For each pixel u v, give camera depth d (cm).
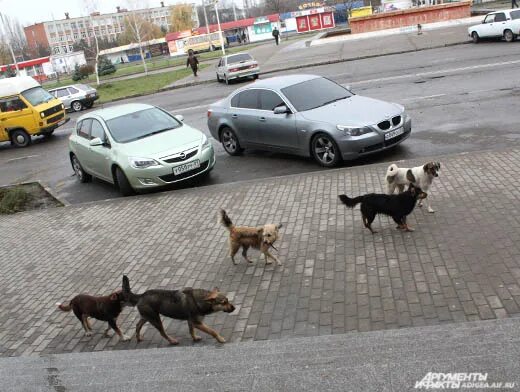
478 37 2908
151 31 9425
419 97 1706
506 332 422
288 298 623
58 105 2336
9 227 1149
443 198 842
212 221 930
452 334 454
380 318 546
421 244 698
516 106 1377
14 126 2200
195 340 563
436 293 575
